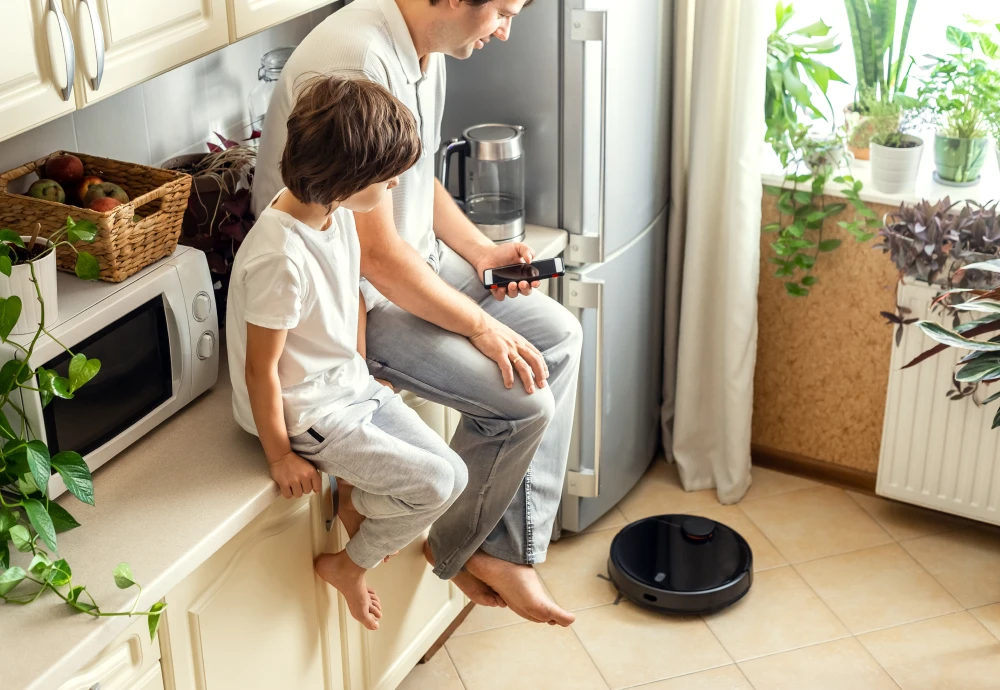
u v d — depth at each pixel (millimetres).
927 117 2910
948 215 2746
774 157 3070
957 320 2723
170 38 1721
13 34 1433
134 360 1766
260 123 2396
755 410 3301
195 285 1859
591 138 2551
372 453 1776
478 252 2215
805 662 2611
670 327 3170
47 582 1469
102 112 2061
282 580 1928
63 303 1671
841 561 2939
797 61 2857
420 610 2459
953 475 2912
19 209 1713
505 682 2572
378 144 1541
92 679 1514
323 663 2121
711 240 2953
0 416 1502
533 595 2281
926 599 2801
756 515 3123
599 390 2738
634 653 2650
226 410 1942
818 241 3008
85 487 1545
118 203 1721
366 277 1924
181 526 1648
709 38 2711
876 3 2754
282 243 1604
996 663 2592
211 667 1773
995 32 2766
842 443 3219
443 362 2004
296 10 2029
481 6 1809
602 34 2412
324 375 1768
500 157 2467
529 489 2270
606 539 3041
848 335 3074
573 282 2666
